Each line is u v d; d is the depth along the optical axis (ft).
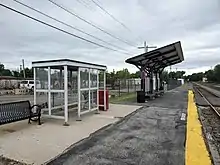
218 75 264.93
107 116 34.09
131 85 130.93
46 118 31.73
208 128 28.40
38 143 19.95
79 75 30.63
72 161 15.88
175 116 34.78
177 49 61.00
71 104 32.68
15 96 86.07
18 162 15.58
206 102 59.26
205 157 16.66
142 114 36.60
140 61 63.46
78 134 23.22
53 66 28.89
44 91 29.63
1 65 226.58
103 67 38.14
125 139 21.54
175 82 193.36
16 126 26.71
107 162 15.74
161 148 18.80
